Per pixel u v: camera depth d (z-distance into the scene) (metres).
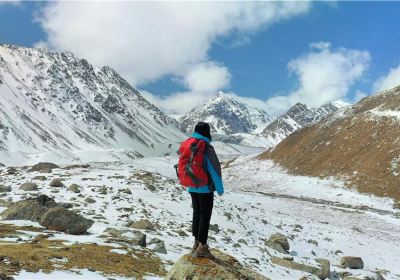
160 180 46.84
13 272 8.56
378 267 30.09
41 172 47.91
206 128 7.84
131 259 12.44
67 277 8.98
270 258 22.45
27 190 30.00
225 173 113.44
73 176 43.31
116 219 22.03
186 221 27.02
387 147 81.00
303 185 86.62
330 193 77.62
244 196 66.00
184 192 41.69
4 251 10.39
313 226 43.59
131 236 15.61
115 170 54.12
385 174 74.19
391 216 57.94
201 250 8.38
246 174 107.12
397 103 96.06
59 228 15.13
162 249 15.33
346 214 57.47
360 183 76.69
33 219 16.03
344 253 32.41
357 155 86.44
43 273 8.96
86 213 22.22
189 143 7.72
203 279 8.04
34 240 12.66
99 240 14.41
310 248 30.08
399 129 83.94
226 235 25.12
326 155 95.12
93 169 55.12
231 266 9.05
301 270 21.70
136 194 34.75
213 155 7.68
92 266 10.50
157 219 24.77
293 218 47.88
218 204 39.44
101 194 31.11
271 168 107.56
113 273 10.27
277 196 79.00
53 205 17.56
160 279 10.87
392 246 38.44
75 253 11.63
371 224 51.81
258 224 35.16
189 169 7.64
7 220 15.78
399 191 68.56
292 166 101.19
